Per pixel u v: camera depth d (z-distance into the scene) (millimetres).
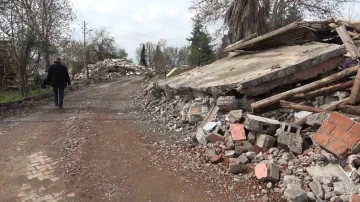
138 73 51750
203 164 4590
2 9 12234
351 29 8062
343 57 6551
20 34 13375
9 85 16797
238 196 3652
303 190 3371
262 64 7414
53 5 18203
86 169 4547
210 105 6438
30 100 11648
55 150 5367
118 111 9297
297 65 5902
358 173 3320
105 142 5844
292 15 20641
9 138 6141
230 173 4195
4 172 4430
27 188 3939
